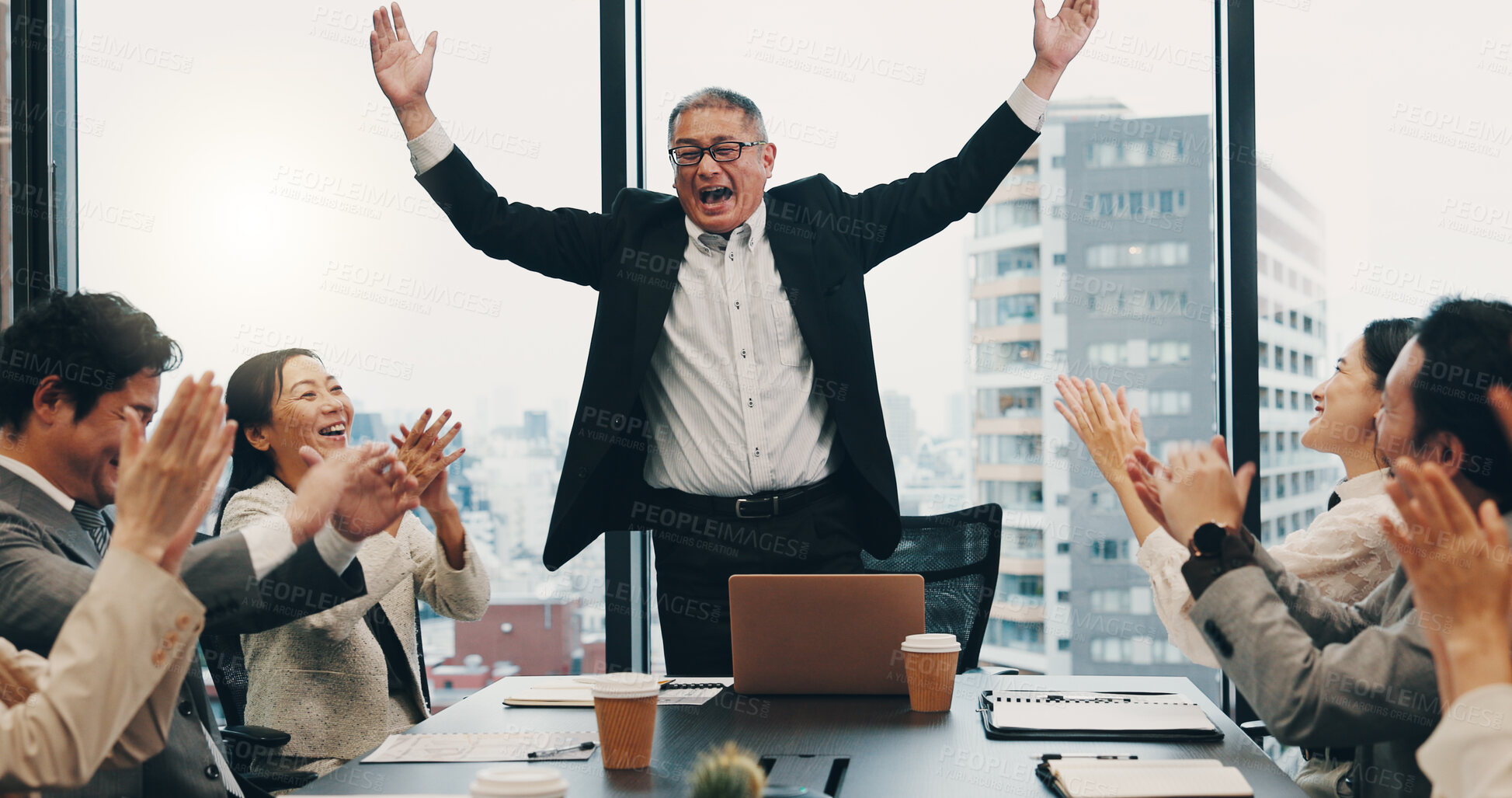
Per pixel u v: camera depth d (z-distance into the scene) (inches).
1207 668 113.3
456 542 85.9
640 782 49.1
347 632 81.3
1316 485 113.1
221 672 85.4
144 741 45.6
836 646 67.4
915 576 67.0
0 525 50.4
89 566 54.3
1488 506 35.3
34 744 38.2
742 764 36.3
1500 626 35.0
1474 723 34.0
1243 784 46.2
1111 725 57.9
